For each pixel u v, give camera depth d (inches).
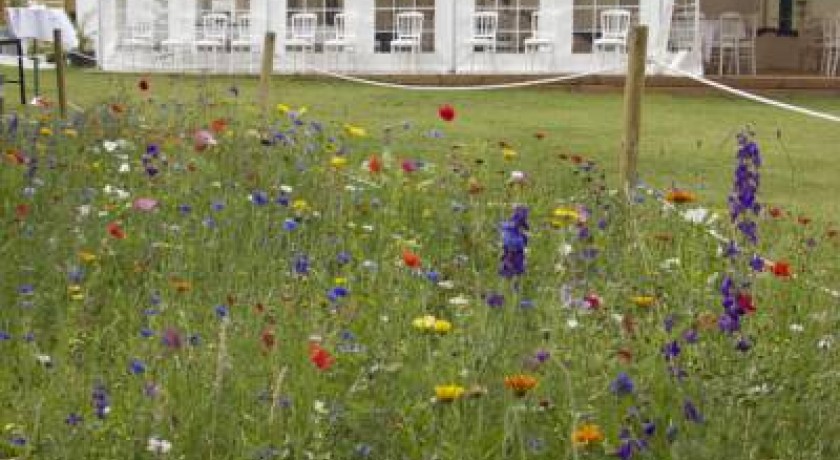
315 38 751.7
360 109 540.7
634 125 251.0
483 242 205.0
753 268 157.4
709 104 603.5
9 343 148.8
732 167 368.2
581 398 123.1
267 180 246.8
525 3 737.0
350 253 194.9
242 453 113.2
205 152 266.2
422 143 395.2
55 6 932.0
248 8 781.9
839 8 823.7
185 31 772.0
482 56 724.0
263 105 362.9
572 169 295.6
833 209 300.7
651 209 229.8
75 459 113.2
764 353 136.8
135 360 131.6
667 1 676.7
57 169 247.9
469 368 129.3
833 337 149.9
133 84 629.6
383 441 117.3
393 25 750.5
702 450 111.1
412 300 164.6
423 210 233.3
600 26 716.0
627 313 154.1
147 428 116.5
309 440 116.8
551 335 137.6
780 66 842.2
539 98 622.5
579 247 190.2
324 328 143.6
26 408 125.8
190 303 161.8
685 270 178.1
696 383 124.9
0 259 181.3
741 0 843.4
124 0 783.7
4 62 777.6
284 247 201.3
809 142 447.2
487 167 287.7
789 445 120.0
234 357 134.0
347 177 261.7
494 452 116.1
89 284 168.2
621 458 109.1
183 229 197.8
